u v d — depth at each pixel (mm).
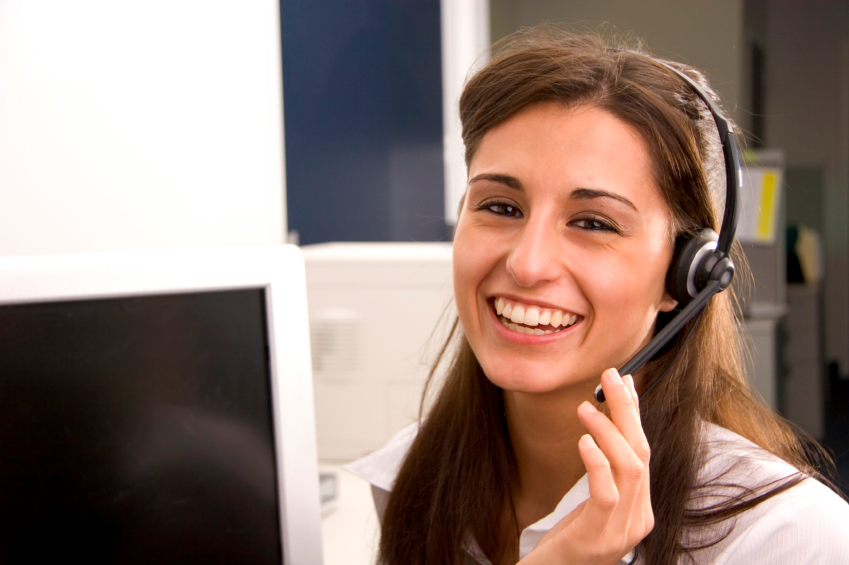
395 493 837
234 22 1042
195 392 492
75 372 469
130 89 917
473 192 630
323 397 1281
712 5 3475
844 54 4707
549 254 574
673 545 632
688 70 686
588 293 583
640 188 584
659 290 628
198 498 492
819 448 807
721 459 675
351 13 2602
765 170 2316
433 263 1228
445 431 824
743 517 624
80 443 470
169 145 966
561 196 575
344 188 2613
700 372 687
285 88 2252
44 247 838
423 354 1208
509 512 768
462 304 649
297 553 506
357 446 1274
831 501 615
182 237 989
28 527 462
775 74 4867
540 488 758
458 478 774
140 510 481
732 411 750
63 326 467
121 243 918
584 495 671
